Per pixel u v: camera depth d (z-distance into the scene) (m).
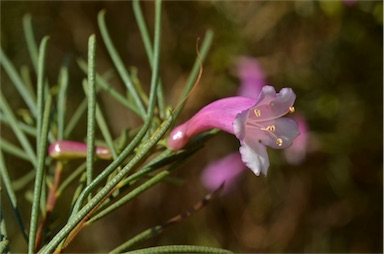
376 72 0.58
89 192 0.24
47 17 0.62
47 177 0.29
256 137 0.25
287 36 0.58
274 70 0.58
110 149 0.27
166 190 0.64
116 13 0.61
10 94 0.63
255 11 0.58
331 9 0.52
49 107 0.25
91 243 0.65
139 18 0.30
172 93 0.59
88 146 0.25
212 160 0.62
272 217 0.63
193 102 0.57
